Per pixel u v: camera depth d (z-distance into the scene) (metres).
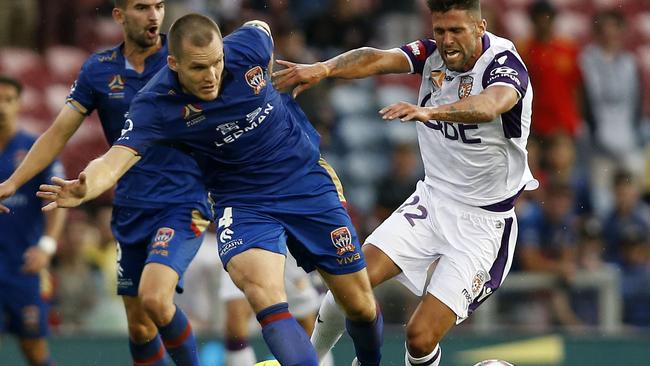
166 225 23.97
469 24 21.62
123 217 24.69
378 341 23.00
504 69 21.80
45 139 24.22
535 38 45.97
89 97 24.36
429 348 22.81
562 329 34.66
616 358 32.91
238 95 20.59
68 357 32.72
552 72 45.28
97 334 33.47
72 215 38.44
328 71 22.03
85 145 45.84
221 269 35.34
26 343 32.78
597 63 46.97
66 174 45.06
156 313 22.97
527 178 23.73
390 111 19.20
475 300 23.50
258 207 21.25
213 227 35.75
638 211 41.47
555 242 38.59
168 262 23.39
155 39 24.08
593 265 39.12
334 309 23.31
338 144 44.56
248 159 21.20
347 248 21.39
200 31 19.61
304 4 47.66
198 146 21.00
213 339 32.59
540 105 45.19
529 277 36.34
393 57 22.88
